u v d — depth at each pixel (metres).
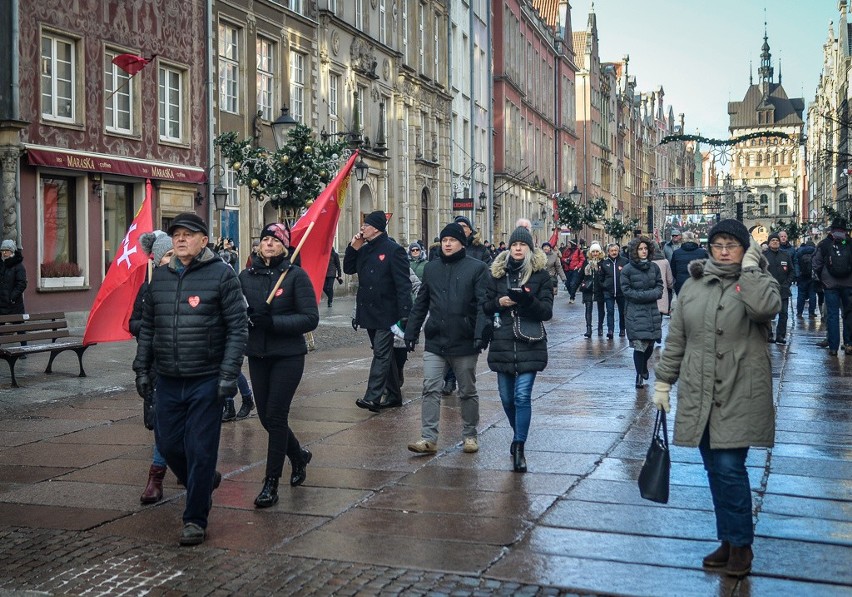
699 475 7.77
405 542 6.09
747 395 5.47
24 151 21.08
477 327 8.28
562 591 5.22
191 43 26.84
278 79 31.45
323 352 17.58
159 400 6.40
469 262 8.59
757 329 5.55
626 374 14.34
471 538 6.15
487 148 58.03
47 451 8.98
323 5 34.53
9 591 5.36
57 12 22.03
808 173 133.38
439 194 48.53
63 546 6.12
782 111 164.00
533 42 74.12
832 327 16.14
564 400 11.74
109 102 23.92
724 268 5.60
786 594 5.16
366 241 11.02
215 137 27.70
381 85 40.47
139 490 7.53
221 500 7.16
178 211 26.19
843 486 7.43
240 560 5.79
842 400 11.53
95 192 23.33
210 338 6.30
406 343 8.80
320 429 9.89
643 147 139.38
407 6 44.34
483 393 12.44
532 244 8.18
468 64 55.34
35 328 14.20
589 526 6.39
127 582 5.45
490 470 8.02
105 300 9.34
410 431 9.77
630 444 9.04
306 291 7.25
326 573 5.53
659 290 12.70
